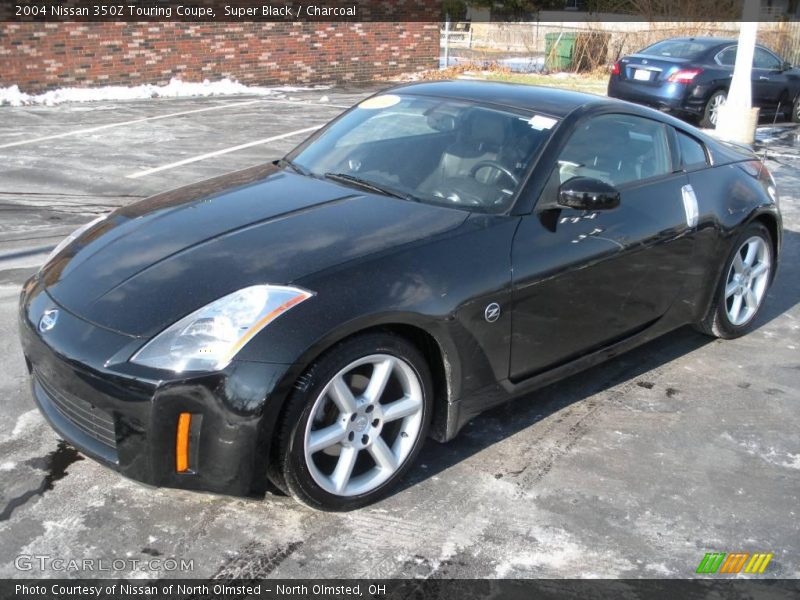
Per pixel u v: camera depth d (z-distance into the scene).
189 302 2.78
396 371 3.06
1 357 4.17
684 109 12.96
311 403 2.76
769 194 4.90
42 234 6.39
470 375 3.26
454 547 2.90
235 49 16.12
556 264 3.46
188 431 2.68
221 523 2.95
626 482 3.38
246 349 2.65
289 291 2.78
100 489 3.11
